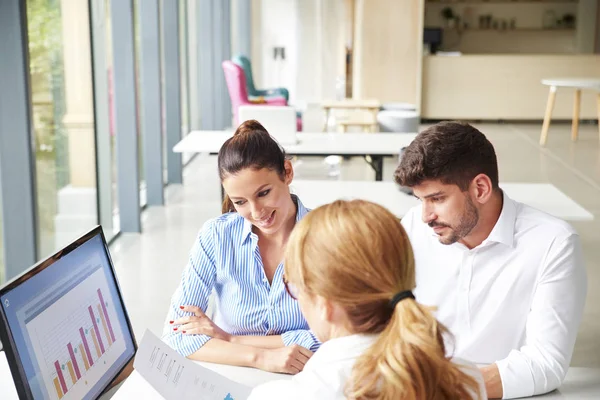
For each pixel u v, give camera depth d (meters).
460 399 1.27
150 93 7.48
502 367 2.07
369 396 1.25
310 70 13.28
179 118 8.54
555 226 2.24
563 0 15.18
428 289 2.37
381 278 1.26
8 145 4.08
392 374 1.21
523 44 15.30
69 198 5.14
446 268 2.35
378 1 12.95
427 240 2.38
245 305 2.33
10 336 1.50
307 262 1.28
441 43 14.71
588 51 15.26
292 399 1.31
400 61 13.12
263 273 2.31
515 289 2.26
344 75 13.23
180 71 8.50
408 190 4.44
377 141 6.57
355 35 13.10
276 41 13.22
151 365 1.82
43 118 4.58
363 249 1.26
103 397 1.94
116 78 6.42
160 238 6.46
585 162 10.08
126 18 6.41
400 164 2.12
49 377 1.62
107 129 6.19
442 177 2.06
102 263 1.96
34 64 4.41
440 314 2.36
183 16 9.62
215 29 11.69
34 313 1.60
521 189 4.61
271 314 2.32
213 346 2.22
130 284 5.28
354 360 1.30
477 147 2.07
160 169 7.58
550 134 12.63
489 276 2.29
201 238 2.35
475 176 2.08
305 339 2.26
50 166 4.73
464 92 13.69
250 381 2.10
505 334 2.31
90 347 1.82
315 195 4.39
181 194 8.19
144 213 7.33
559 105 13.73
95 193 5.82
